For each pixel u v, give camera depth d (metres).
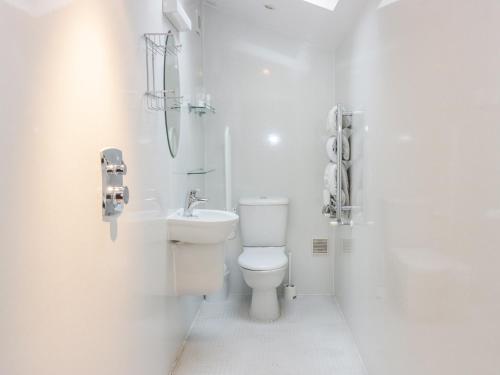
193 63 2.91
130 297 1.55
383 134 1.79
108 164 1.30
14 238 0.84
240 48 3.32
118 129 1.44
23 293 0.87
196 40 3.04
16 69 0.85
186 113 2.65
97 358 1.25
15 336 0.84
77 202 1.12
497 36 0.85
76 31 1.12
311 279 3.42
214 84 3.34
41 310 0.94
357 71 2.38
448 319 1.10
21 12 0.87
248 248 3.21
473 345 0.97
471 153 0.97
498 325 0.85
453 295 1.07
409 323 1.43
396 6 1.59
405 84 1.47
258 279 2.78
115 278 1.40
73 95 1.10
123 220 1.48
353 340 2.54
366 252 2.13
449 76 1.09
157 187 1.95
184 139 2.59
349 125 2.65
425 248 1.27
